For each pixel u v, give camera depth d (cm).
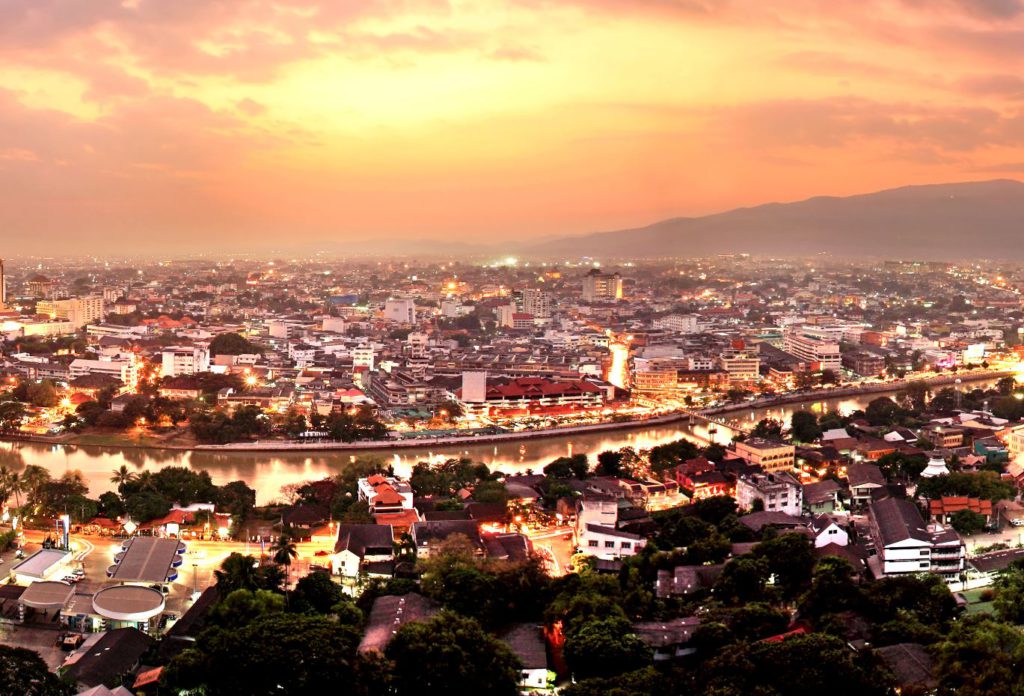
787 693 19538
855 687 19462
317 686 19638
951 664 19888
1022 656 19788
